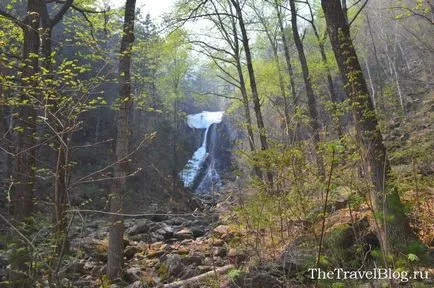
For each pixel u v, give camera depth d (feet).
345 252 16.19
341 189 17.03
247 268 18.45
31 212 19.30
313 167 16.10
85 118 82.89
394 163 26.91
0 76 15.19
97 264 27.30
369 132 18.65
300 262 16.35
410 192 24.94
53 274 13.47
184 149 122.31
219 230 28.32
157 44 39.19
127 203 68.85
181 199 86.38
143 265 26.91
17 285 14.11
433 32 88.69
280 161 16.67
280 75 52.54
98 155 81.25
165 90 89.81
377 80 102.17
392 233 17.42
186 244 33.42
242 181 20.62
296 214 17.56
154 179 83.82
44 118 13.96
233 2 47.62
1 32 17.44
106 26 30.14
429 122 47.91
